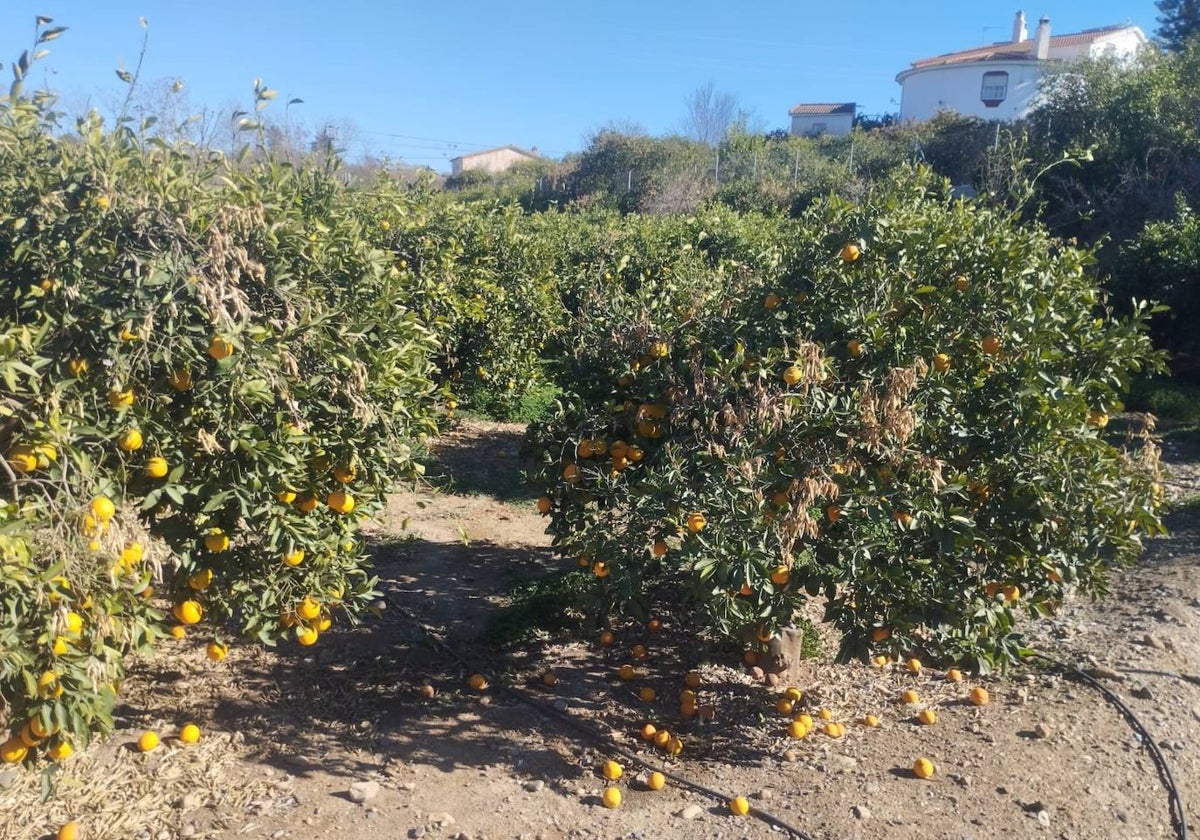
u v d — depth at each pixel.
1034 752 4.12
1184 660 5.07
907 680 4.93
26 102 3.40
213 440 3.15
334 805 3.63
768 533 3.73
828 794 3.81
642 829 3.58
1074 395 4.16
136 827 3.41
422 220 9.49
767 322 4.38
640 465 4.50
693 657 5.11
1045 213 18.66
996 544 4.25
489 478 8.72
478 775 3.92
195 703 4.34
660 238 13.99
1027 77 37.03
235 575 3.62
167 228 3.18
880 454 3.81
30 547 2.57
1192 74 19.77
